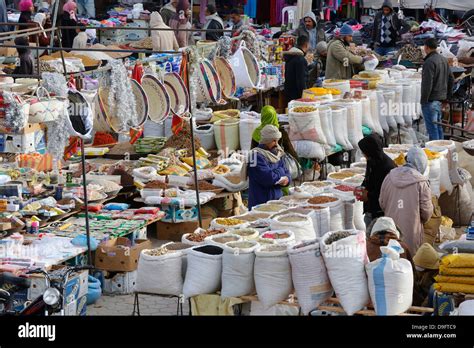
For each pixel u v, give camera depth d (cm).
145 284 908
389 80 1838
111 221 1195
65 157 1035
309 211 1045
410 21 2616
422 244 1045
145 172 1341
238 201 1360
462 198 1355
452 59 2122
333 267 841
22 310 874
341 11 2998
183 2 2183
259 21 2772
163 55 1593
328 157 1577
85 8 2475
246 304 902
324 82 1780
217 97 1248
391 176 1073
